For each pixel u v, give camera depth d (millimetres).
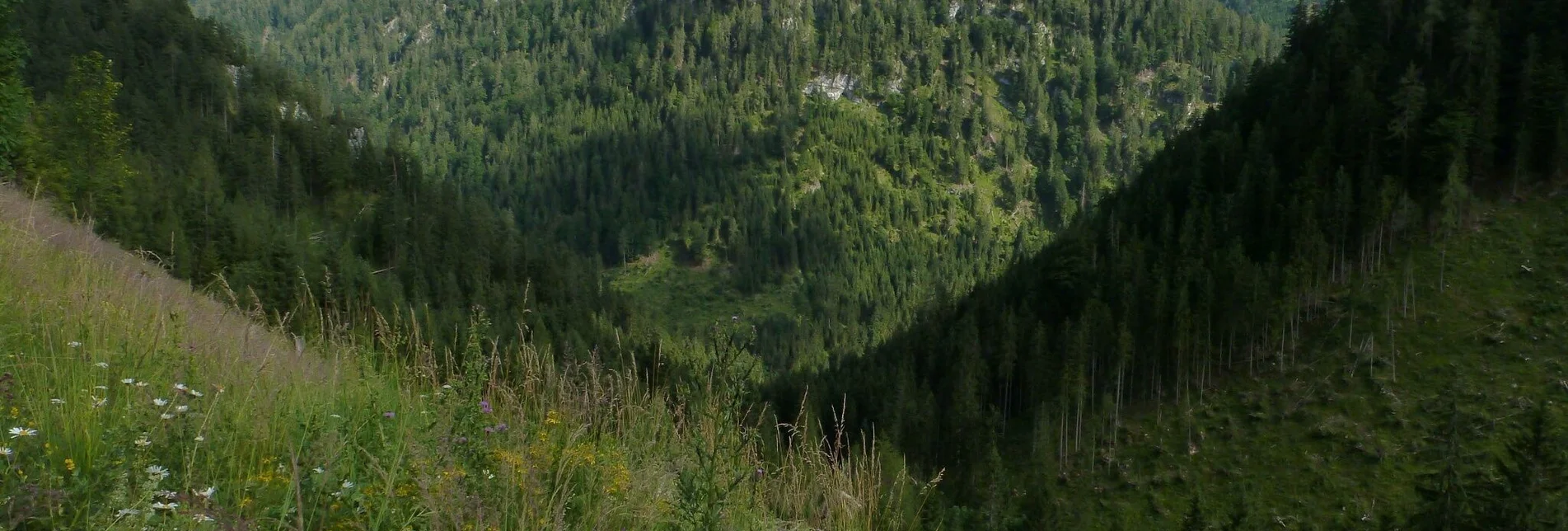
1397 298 82750
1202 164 106812
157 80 145500
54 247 11859
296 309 10180
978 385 88688
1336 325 83062
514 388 8016
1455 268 83188
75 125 43438
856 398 78938
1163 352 85438
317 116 164625
